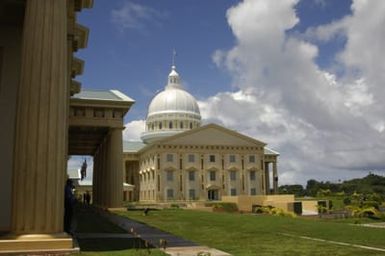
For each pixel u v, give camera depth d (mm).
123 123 49094
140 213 37781
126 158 137125
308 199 86875
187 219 29484
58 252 11758
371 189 129750
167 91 155250
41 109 12516
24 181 12203
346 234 18859
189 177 120750
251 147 126750
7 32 17656
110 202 48938
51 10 13133
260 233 19531
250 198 78438
